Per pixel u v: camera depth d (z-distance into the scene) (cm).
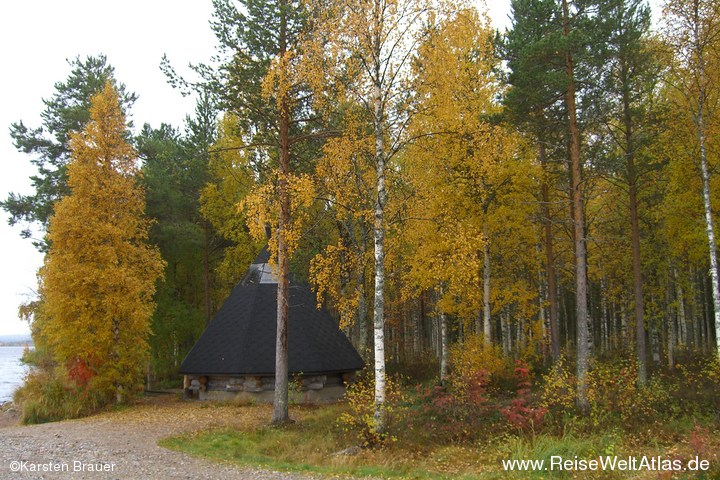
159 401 2211
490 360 1805
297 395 2097
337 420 1519
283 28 1598
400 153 1698
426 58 1269
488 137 1573
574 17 1619
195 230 2752
